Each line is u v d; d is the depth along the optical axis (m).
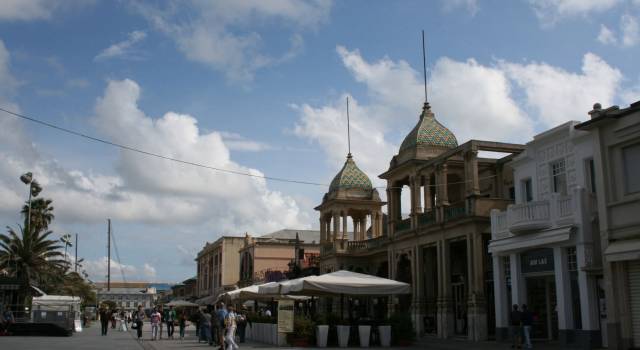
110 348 26.92
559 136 26.53
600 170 21.81
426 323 35.50
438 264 33.78
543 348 23.80
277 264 74.88
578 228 23.42
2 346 26.81
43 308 41.16
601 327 22.70
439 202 33.72
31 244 51.47
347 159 50.78
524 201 28.92
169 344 30.33
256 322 32.53
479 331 29.83
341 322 27.31
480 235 30.78
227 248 89.81
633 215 20.66
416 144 37.12
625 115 21.03
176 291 147.12
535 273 25.97
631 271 20.83
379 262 46.34
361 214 50.38
